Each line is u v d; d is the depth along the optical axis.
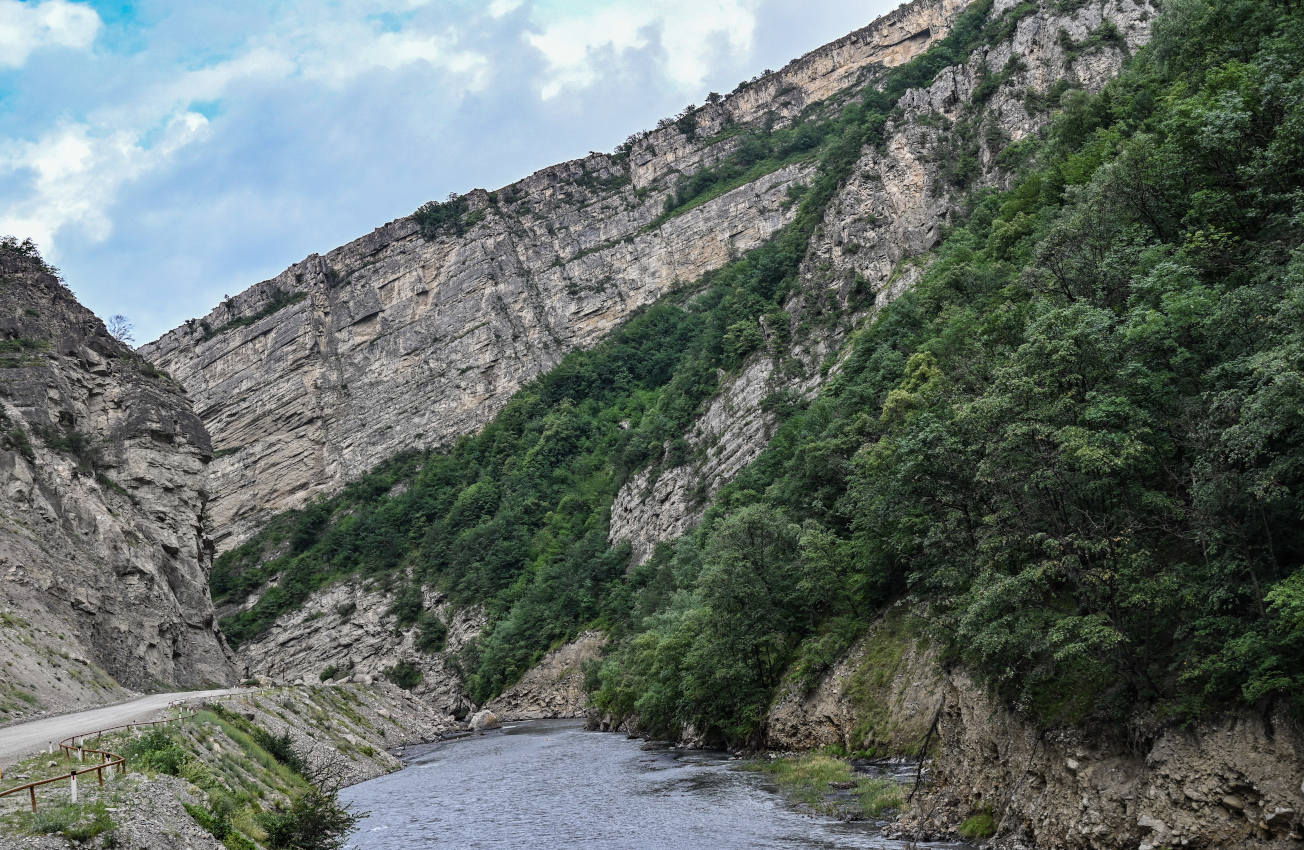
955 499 37.34
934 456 37.88
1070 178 65.56
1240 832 23.06
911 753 47.12
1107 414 30.34
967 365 45.72
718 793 48.06
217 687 86.25
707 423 142.38
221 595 197.38
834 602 62.62
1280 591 23.36
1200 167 39.78
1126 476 30.30
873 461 51.44
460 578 170.00
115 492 90.44
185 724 43.03
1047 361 33.59
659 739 77.94
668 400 165.12
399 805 53.50
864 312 125.50
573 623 136.50
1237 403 27.31
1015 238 72.94
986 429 33.97
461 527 186.12
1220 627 25.92
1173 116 44.28
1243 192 37.19
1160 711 26.08
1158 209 41.25
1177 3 63.50
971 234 97.56
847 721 53.31
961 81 138.88
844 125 166.00
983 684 33.97
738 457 129.25
